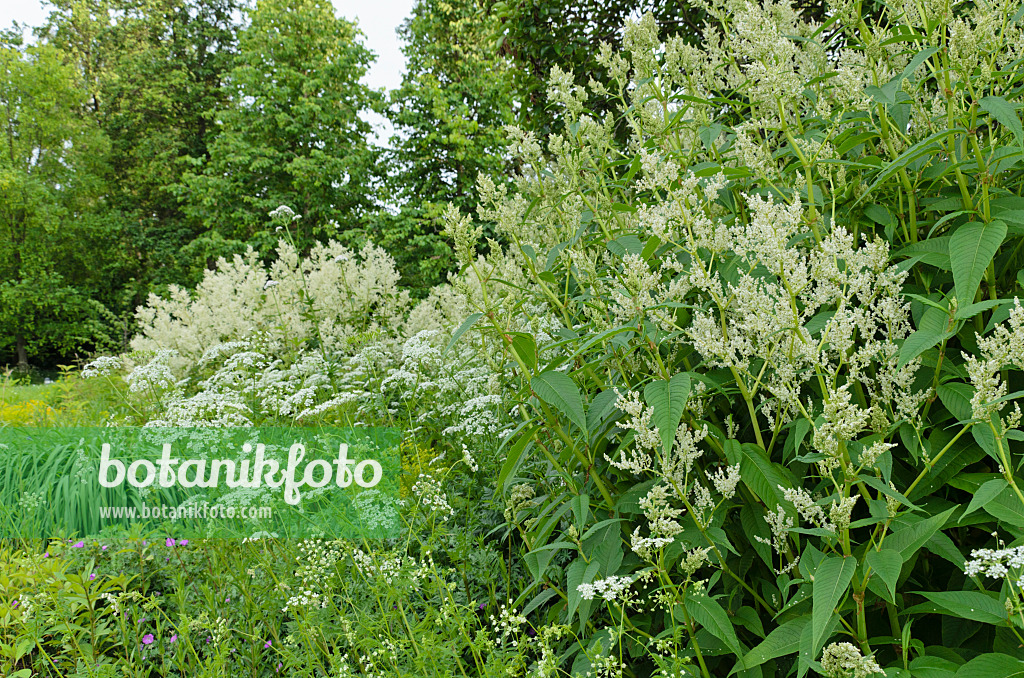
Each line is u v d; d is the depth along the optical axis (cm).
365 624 242
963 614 143
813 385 204
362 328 688
